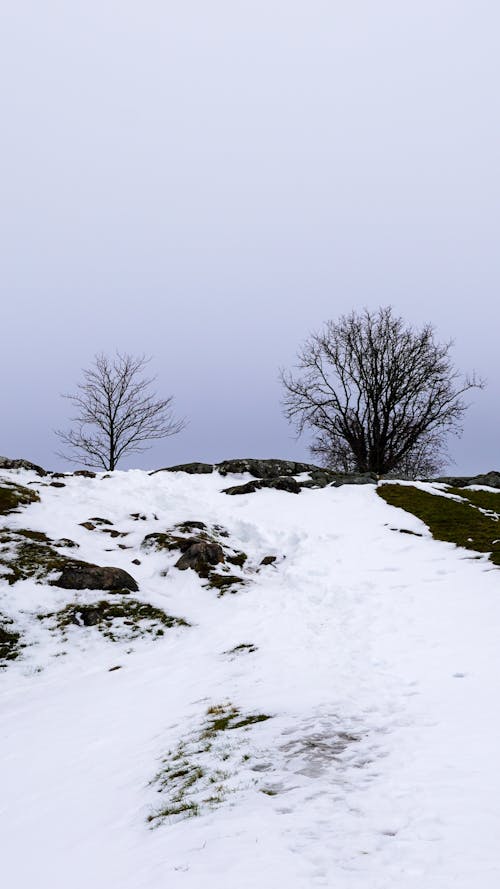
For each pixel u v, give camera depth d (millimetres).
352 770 6504
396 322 41906
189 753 7699
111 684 11281
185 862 5039
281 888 4426
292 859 4816
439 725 7438
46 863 5805
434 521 20625
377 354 41250
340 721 8008
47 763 8312
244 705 9219
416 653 10336
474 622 11586
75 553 17281
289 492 24953
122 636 13586
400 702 8422
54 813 6902
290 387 43188
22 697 11180
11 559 16359
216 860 4965
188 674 11250
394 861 4645
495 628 11102
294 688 9602
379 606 13297
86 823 6539
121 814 6562
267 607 14492
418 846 4820
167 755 7844
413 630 11578
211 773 6941
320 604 14141
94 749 8562
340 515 21859
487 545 17391
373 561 16891
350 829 5227
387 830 5148
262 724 8273
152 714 9602
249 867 4766
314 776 6461
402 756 6680
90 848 5930
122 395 39031
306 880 4508
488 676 8945
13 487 21578
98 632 13742
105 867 5434
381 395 40938
